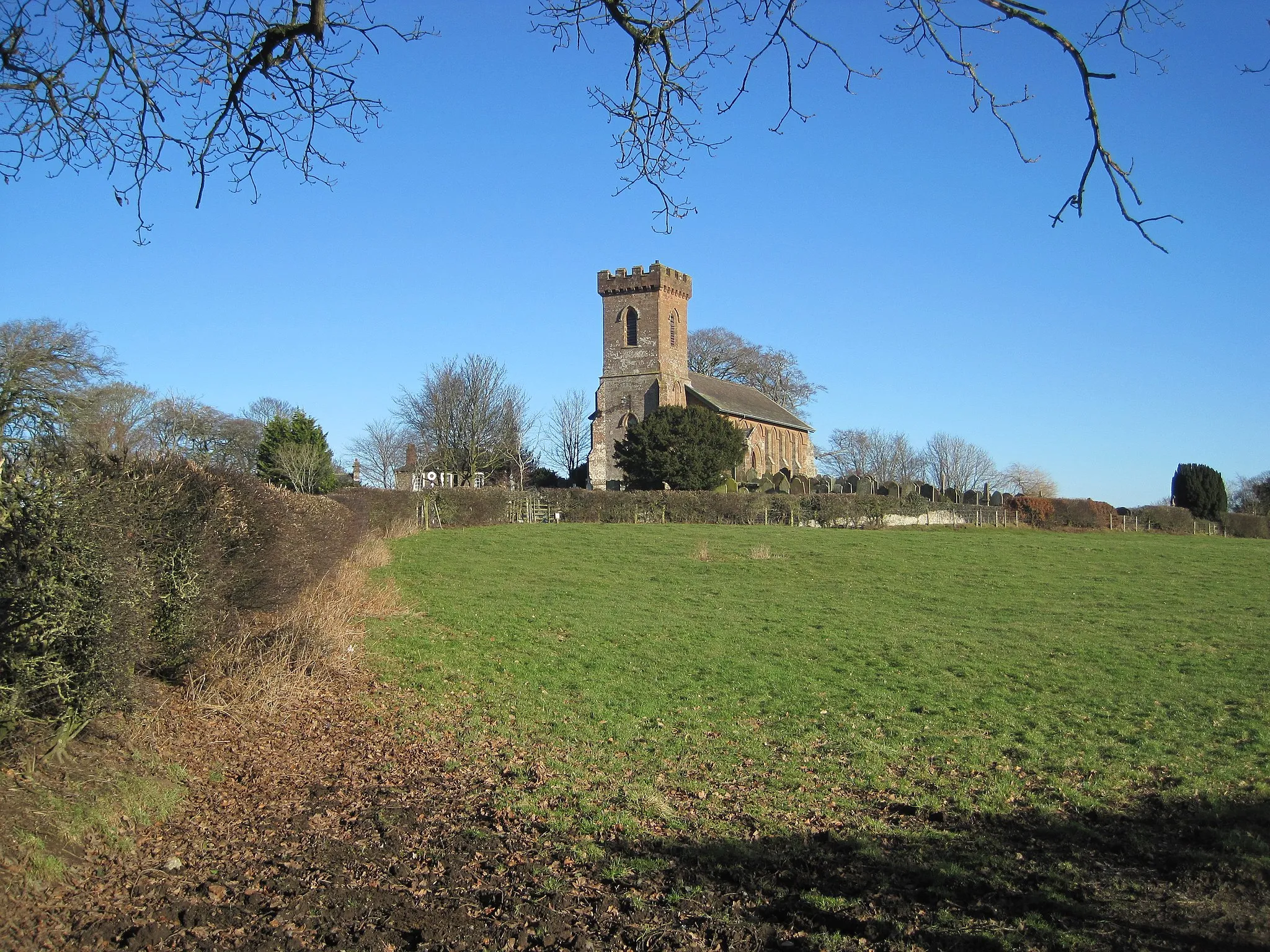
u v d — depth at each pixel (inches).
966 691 518.0
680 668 578.2
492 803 337.7
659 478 2135.8
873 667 583.5
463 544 1314.0
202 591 413.4
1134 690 520.4
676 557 1186.6
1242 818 319.3
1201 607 848.3
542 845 298.7
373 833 308.7
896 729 442.0
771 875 276.1
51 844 265.1
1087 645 655.1
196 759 364.5
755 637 684.1
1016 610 818.8
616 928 241.3
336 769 378.9
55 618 287.4
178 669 429.4
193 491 428.1
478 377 2544.3
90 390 1272.1
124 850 284.4
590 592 906.7
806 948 231.0
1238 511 2790.4
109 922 240.8
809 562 1152.2
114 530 313.0
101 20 269.7
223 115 291.0
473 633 687.1
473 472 2459.4
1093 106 207.8
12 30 272.2
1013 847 298.7
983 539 1486.2
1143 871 277.0
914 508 1881.2
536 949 230.7
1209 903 250.4
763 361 3649.1
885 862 284.8
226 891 262.2
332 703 476.4
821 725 450.9
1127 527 2052.2
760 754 401.4
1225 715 465.7
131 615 320.5
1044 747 411.2
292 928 239.3
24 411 1185.4
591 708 478.9
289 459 1931.6
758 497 1753.2
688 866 282.2
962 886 265.7
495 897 259.8
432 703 486.6
